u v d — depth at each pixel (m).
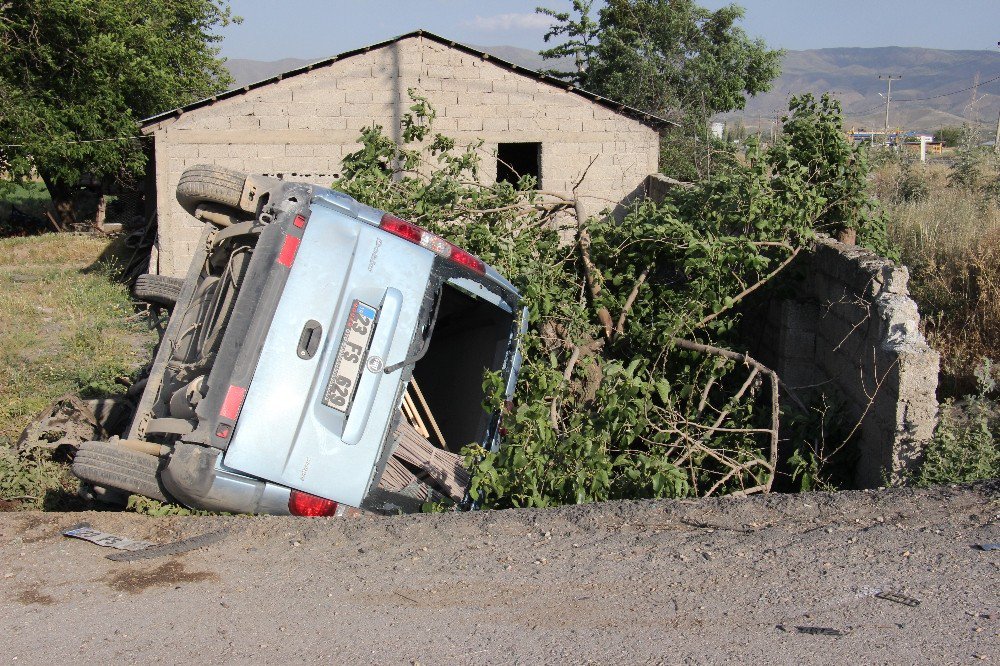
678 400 7.55
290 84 16.70
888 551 4.46
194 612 4.12
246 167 16.75
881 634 3.64
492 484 6.00
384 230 5.75
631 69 27.19
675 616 3.90
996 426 6.67
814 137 8.95
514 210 8.94
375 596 4.24
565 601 4.10
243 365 5.16
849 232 9.11
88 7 25.20
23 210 36.78
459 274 6.20
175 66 33.91
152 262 16.83
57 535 5.19
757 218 8.27
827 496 5.29
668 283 8.53
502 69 17.08
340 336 5.44
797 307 7.93
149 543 5.02
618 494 6.43
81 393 9.52
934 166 22.70
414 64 16.86
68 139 25.78
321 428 5.34
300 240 5.41
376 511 5.80
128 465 5.37
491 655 3.62
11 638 3.91
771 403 7.24
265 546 4.90
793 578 4.22
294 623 3.97
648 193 17.66
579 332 7.72
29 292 17.00
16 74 25.36
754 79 28.27
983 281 9.20
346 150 16.89
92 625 4.02
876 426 6.46
